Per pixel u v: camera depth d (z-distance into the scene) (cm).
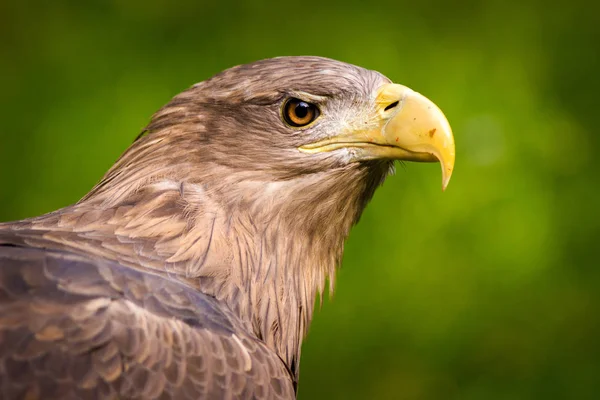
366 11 1272
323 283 711
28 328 550
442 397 1198
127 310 579
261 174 674
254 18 1268
